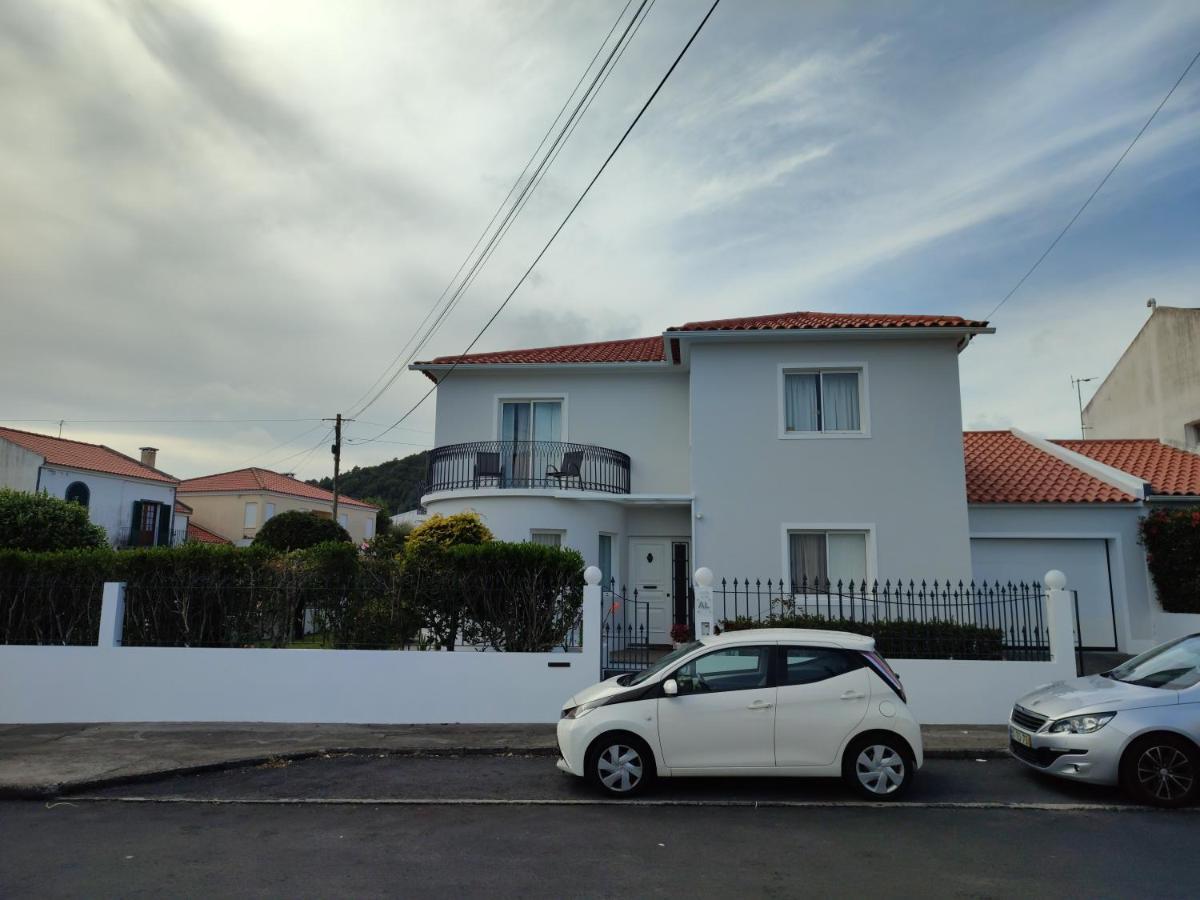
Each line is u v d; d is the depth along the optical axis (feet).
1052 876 16.97
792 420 48.83
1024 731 24.56
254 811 22.16
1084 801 22.74
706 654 23.97
